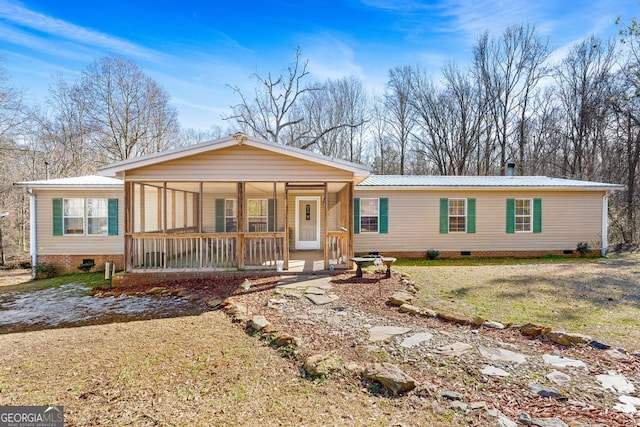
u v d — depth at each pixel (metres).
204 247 12.10
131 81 23.12
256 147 8.66
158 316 5.93
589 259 11.99
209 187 11.20
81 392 3.25
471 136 25.09
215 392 3.21
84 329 5.30
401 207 12.65
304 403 3.00
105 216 11.98
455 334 4.58
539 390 3.11
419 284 7.58
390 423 2.68
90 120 22.58
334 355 3.86
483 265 10.65
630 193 16.75
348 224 9.16
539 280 8.00
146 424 2.72
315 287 7.32
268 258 10.97
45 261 11.73
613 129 18.09
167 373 3.61
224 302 6.33
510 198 12.83
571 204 12.94
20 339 4.88
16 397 3.16
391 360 3.79
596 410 2.79
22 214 19.25
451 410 2.83
